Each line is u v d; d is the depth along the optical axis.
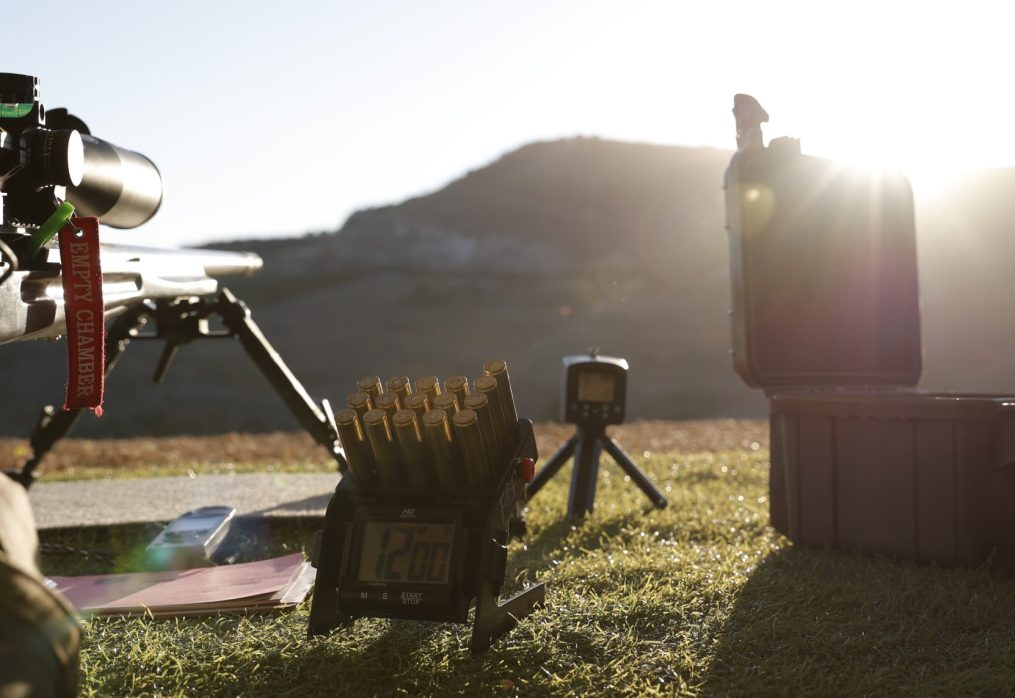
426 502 2.46
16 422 28.73
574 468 4.69
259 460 10.12
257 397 31.53
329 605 2.50
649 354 37.66
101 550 3.93
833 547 3.79
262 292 56.19
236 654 2.46
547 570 3.41
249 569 3.39
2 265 2.14
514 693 2.24
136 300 3.17
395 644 2.53
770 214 4.31
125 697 2.25
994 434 3.38
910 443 3.55
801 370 4.34
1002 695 2.23
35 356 37.38
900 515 3.58
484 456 2.42
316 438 4.40
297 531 4.20
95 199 2.92
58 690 1.36
